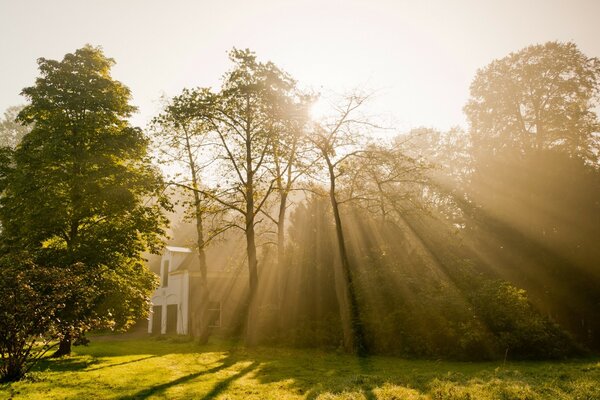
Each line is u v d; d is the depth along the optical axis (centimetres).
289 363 1434
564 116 3070
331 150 1909
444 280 1772
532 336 1470
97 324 1294
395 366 1328
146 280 1891
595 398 744
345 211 2250
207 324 2309
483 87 3356
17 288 1053
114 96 1870
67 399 838
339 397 779
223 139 2162
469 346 1487
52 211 1617
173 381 1066
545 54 3069
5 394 876
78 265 1273
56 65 1827
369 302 1791
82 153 1734
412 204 2027
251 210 2131
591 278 2066
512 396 751
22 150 1747
